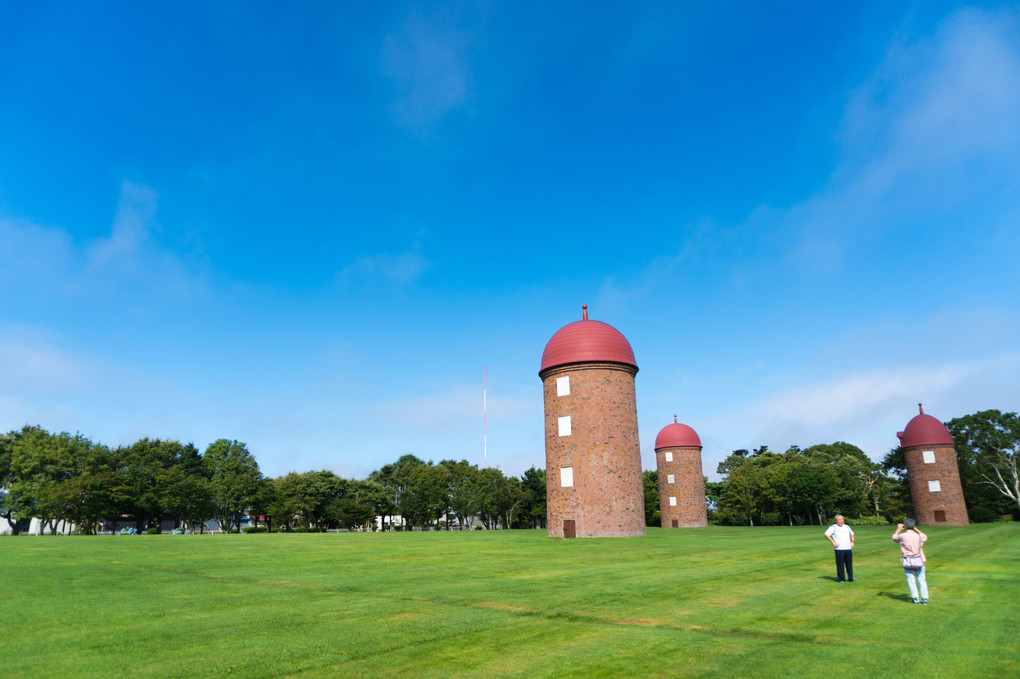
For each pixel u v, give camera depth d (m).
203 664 8.55
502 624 11.17
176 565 20.95
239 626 10.98
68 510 66.12
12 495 66.44
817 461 88.56
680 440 73.31
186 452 86.12
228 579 17.45
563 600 13.77
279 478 86.06
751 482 85.31
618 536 40.91
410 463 106.81
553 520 43.25
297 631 10.58
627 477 42.28
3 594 14.53
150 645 9.61
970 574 18.27
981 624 11.15
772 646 9.57
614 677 8.01
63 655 9.02
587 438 42.41
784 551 27.33
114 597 14.16
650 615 12.02
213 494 76.44
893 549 27.89
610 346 43.91
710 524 95.69
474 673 8.16
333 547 29.58
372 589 15.52
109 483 68.25
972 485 71.31
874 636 10.23
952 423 74.94
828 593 14.76
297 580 17.27
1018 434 69.69
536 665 8.55
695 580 17.22
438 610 12.55
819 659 8.84
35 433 69.50
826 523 82.62
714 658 8.88
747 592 14.92
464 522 96.56
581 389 43.22
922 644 9.68
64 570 19.20
